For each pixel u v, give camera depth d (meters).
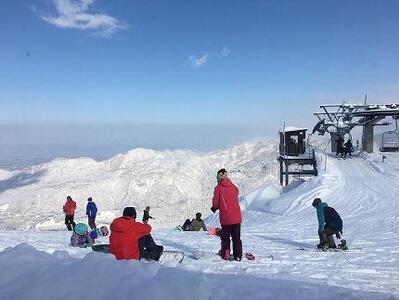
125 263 4.77
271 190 35.16
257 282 5.80
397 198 25.08
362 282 7.46
